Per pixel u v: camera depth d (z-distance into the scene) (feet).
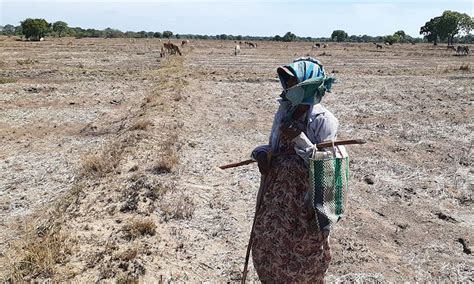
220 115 45.14
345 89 64.69
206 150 32.53
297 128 10.82
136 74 78.23
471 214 22.03
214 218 20.92
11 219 22.72
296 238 11.04
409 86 68.23
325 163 10.50
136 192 22.81
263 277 11.49
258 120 43.27
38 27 263.08
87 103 53.31
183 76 74.84
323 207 10.55
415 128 40.34
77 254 16.99
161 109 45.01
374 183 26.08
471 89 64.80
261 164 11.54
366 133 38.52
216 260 17.22
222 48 200.13
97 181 25.41
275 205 11.14
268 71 87.10
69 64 100.32
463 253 18.25
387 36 352.28
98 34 434.71
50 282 15.25
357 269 16.79
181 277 15.81
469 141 35.70
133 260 16.42
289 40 440.45
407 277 16.38
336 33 513.04
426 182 26.30
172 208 21.47
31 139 37.91
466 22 341.21
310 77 10.93
